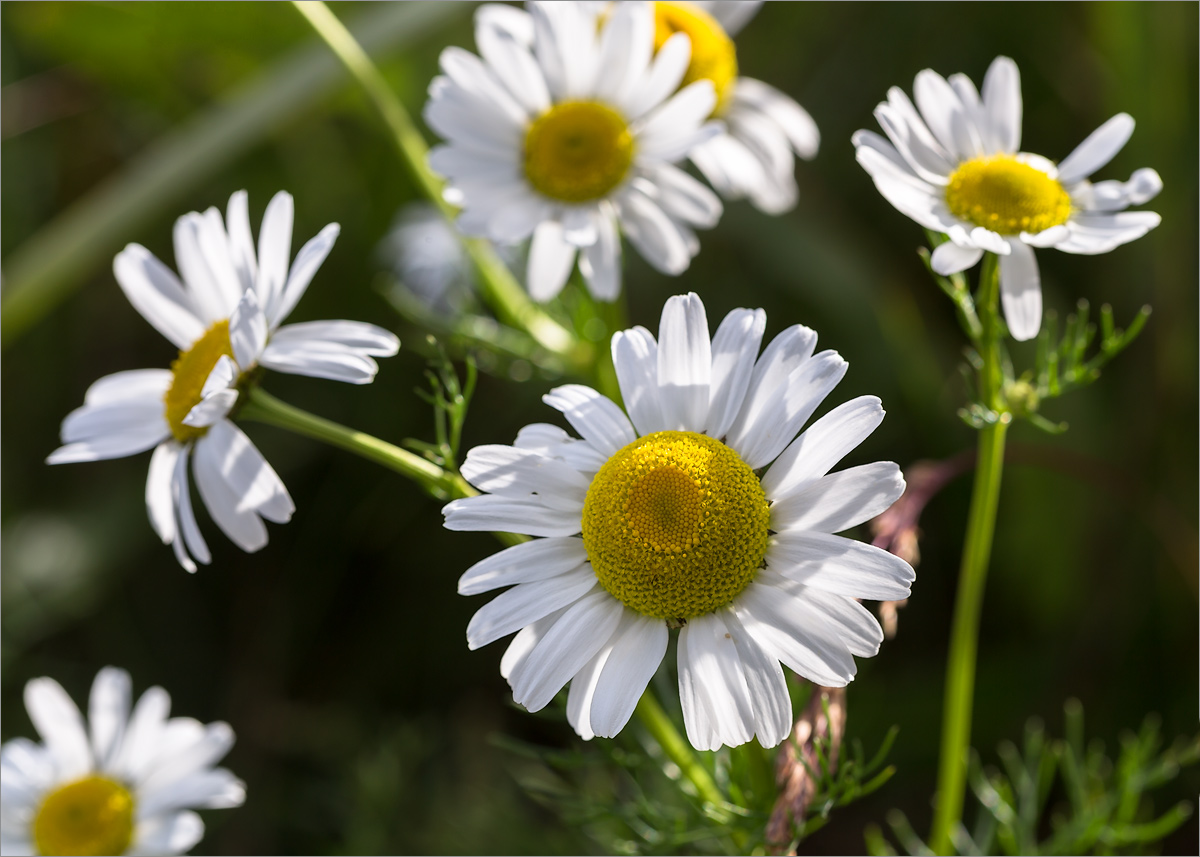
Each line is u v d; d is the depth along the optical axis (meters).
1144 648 0.47
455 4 0.47
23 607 0.50
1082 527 0.47
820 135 0.53
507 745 0.40
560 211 0.41
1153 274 0.47
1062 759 0.46
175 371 0.39
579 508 0.36
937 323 0.50
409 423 0.52
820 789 0.39
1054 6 0.52
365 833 0.47
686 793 0.39
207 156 0.46
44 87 0.58
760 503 0.36
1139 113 0.47
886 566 0.35
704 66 0.43
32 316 0.47
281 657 0.52
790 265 0.48
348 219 0.55
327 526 0.53
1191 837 0.46
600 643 0.36
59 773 0.42
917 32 0.54
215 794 0.41
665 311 0.36
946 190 0.38
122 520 0.53
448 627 0.52
